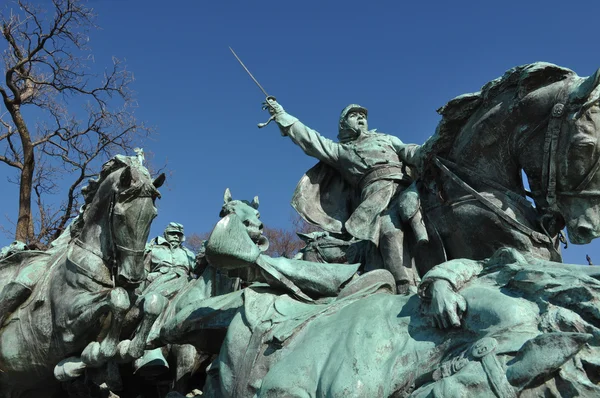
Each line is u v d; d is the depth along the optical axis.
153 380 7.88
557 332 3.84
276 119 8.06
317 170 7.86
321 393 4.71
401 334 4.83
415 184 6.46
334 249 7.27
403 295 5.26
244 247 5.71
